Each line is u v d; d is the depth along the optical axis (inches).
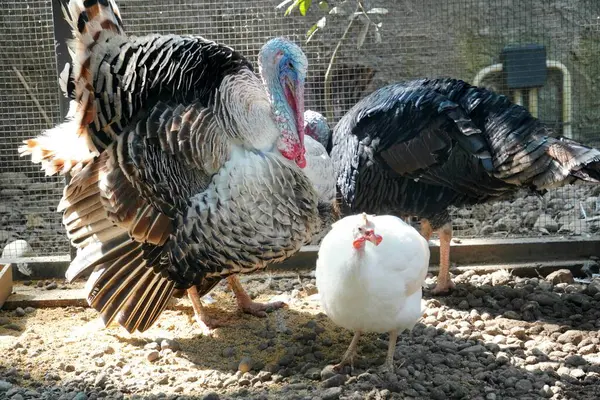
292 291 110.2
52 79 146.0
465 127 99.2
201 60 89.7
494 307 103.7
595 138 155.2
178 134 86.9
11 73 145.8
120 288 93.7
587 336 94.7
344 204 109.8
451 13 149.2
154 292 94.2
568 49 153.6
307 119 113.0
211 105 89.1
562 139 98.2
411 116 102.2
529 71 149.6
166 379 87.4
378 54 148.3
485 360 89.3
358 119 105.4
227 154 89.1
